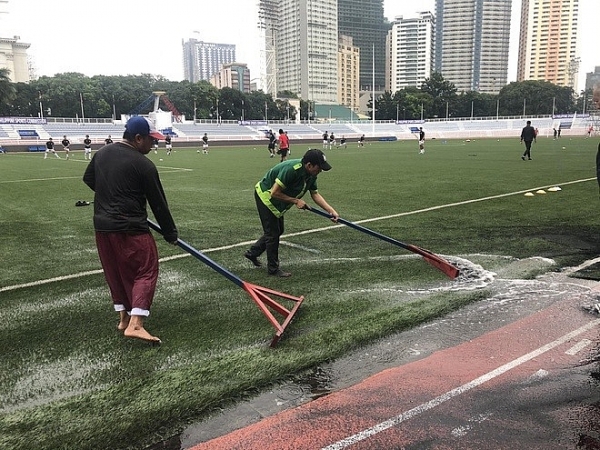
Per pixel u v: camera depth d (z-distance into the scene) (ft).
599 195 33.19
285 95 319.47
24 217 29.30
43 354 11.41
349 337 11.97
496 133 225.15
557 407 8.91
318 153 15.60
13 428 8.61
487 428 8.36
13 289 16.06
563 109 312.09
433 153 92.99
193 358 11.05
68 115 267.80
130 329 11.51
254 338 12.07
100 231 11.50
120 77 317.63
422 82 333.83
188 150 135.13
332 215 16.85
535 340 11.65
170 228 12.08
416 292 15.17
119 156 11.30
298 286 15.96
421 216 27.32
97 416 8.92
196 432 8.48
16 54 375.86
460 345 11.52
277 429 8.49
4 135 162.09
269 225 16.75
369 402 9.22
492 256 18.98
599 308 13.46
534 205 29.91
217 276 17.25
